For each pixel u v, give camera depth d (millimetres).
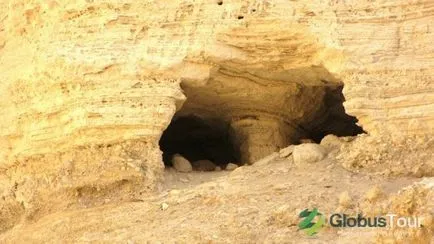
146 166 13609
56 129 14281
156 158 13672
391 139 13008
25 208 14406
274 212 12133
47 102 14344
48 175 14258
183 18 13969
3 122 15242
